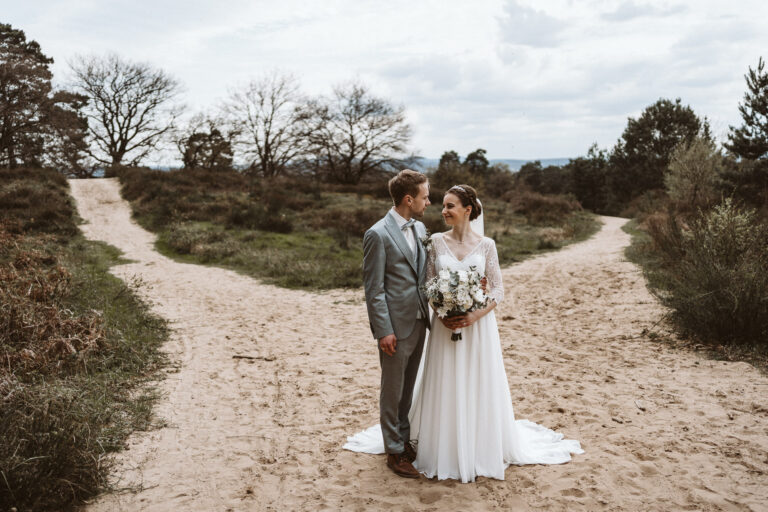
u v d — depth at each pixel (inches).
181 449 144.9
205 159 1670.8
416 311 123.9
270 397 188.7
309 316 336.8
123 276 490.3
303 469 133.0
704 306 230.8
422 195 126.4
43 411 130.0
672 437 141.3
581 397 176.4
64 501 113.0
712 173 885.2
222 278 492.7
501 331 280.7
